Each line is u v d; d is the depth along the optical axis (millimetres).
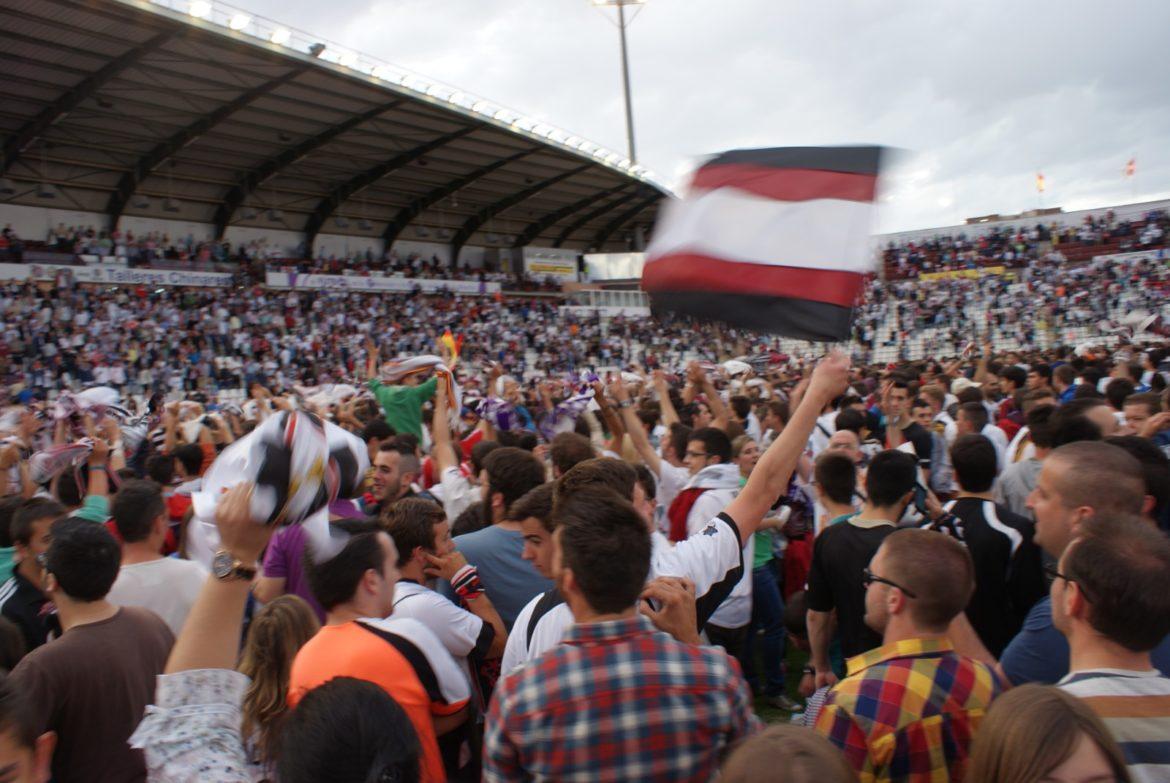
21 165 27531
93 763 2678
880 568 2422
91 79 23234
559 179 40062
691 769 1797
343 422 8328
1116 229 47750
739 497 2615
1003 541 3570
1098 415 4473
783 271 2719
